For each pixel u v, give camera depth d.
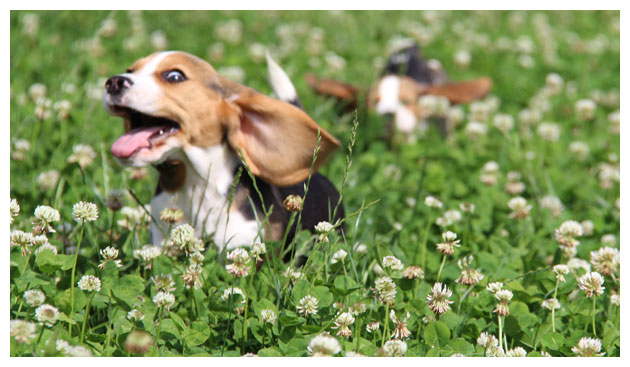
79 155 1.66
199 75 1.44
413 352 1.29
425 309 1.35
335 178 1.77
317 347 1.23
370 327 1.31
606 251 1.43
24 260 1.34
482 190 1.75
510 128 2.03
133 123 1.46
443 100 2.12
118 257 1.44
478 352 1.31
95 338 1.29
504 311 1.33
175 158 1.45
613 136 2.13
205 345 1.31
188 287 1.37
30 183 1.64
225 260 1.43
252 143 1.45
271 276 1.38
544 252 1.56
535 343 1.33
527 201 1.73
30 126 1.84
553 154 1.99
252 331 1.31
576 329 1.36
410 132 2.09
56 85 2.03
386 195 1.72
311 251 1.44
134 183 1.68
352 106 2.21
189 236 1.36
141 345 1.21
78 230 1.49
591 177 1.90
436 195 1.76
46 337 1.25
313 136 1.45
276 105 1.44
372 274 1.45
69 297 1.30
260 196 1.41
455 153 1.93
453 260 1.49
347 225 1.59
